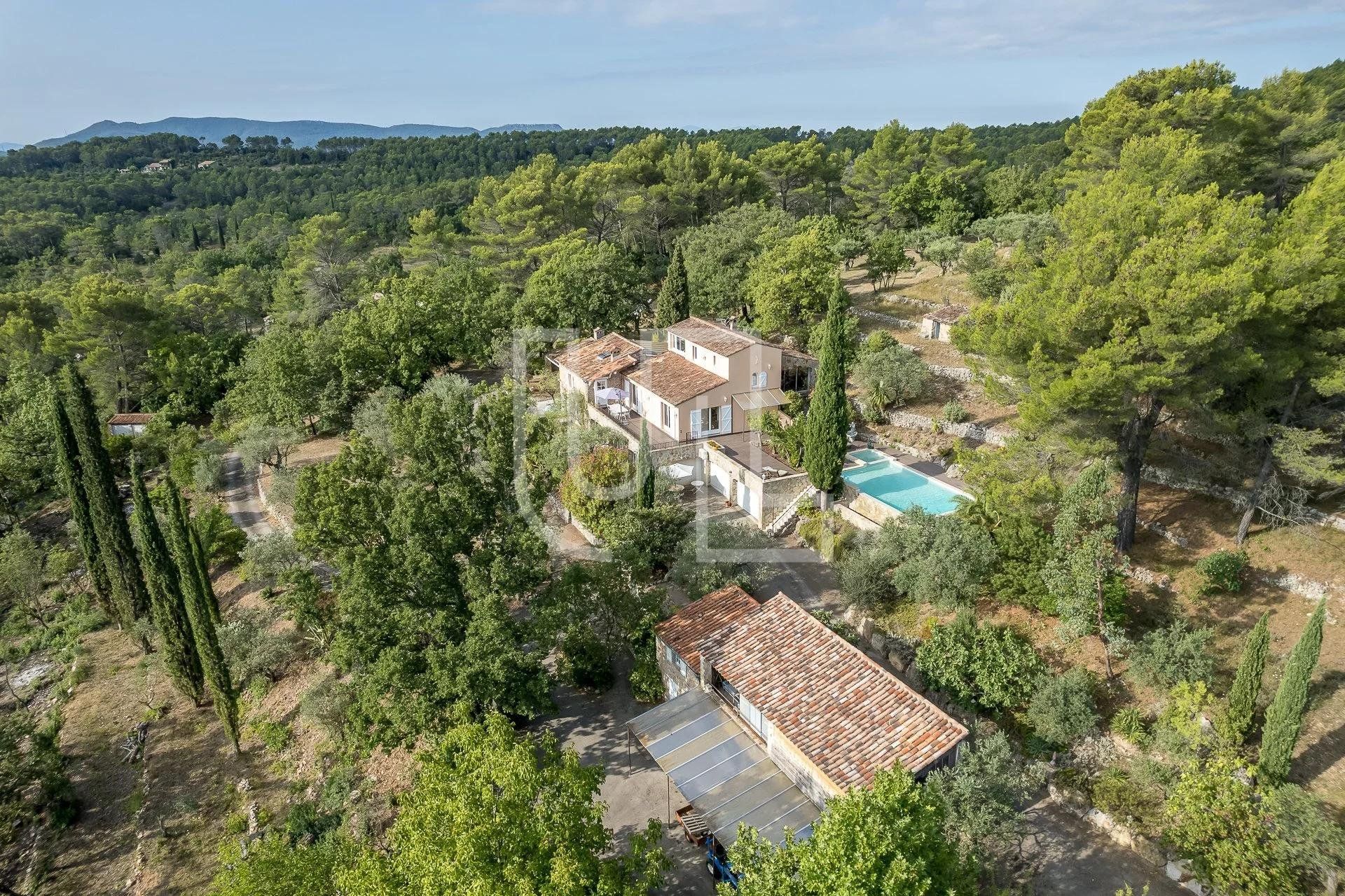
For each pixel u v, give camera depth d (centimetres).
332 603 4481
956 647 3150
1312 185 3344
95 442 4644
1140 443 3400
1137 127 5962
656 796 3083
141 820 3594
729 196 9881
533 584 3534
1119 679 3066
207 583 4125
